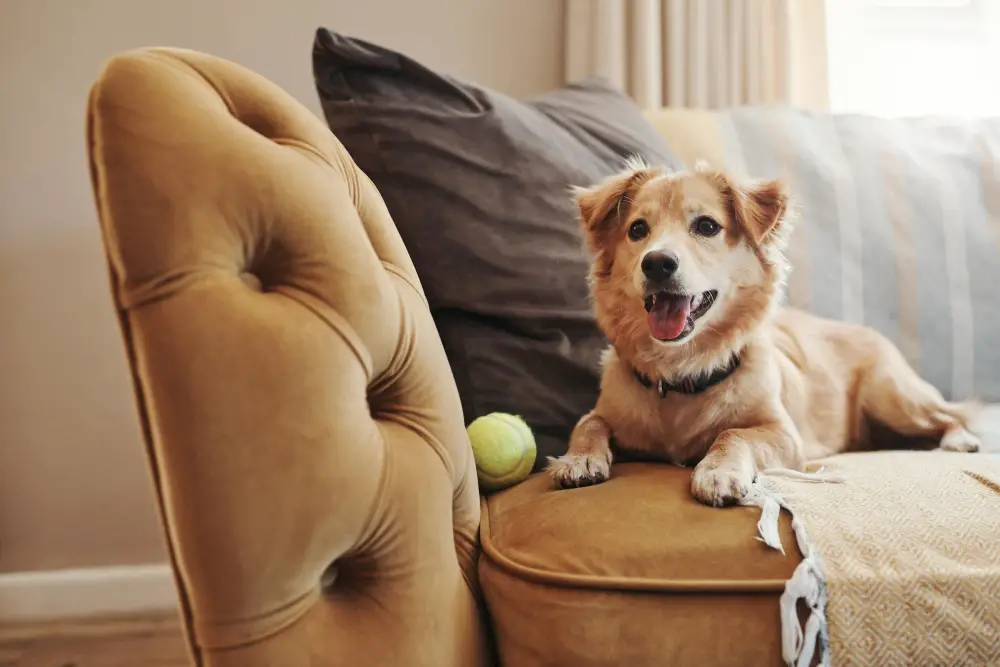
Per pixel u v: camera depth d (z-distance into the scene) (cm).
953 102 217
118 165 63
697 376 109
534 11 193
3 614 185
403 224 122
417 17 191
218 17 185
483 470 105
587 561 76
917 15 219
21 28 180
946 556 75
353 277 73
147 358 63
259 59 187
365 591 73
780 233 116
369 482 70
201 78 73
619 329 115
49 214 183
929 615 71
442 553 77
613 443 114
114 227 63
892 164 160
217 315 63
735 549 76
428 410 82
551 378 123
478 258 122
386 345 76
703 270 108
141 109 65
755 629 72
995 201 160
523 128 129
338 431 68
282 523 64
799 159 157
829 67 204
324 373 67
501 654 81
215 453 62
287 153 73
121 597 188
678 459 111
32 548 188
